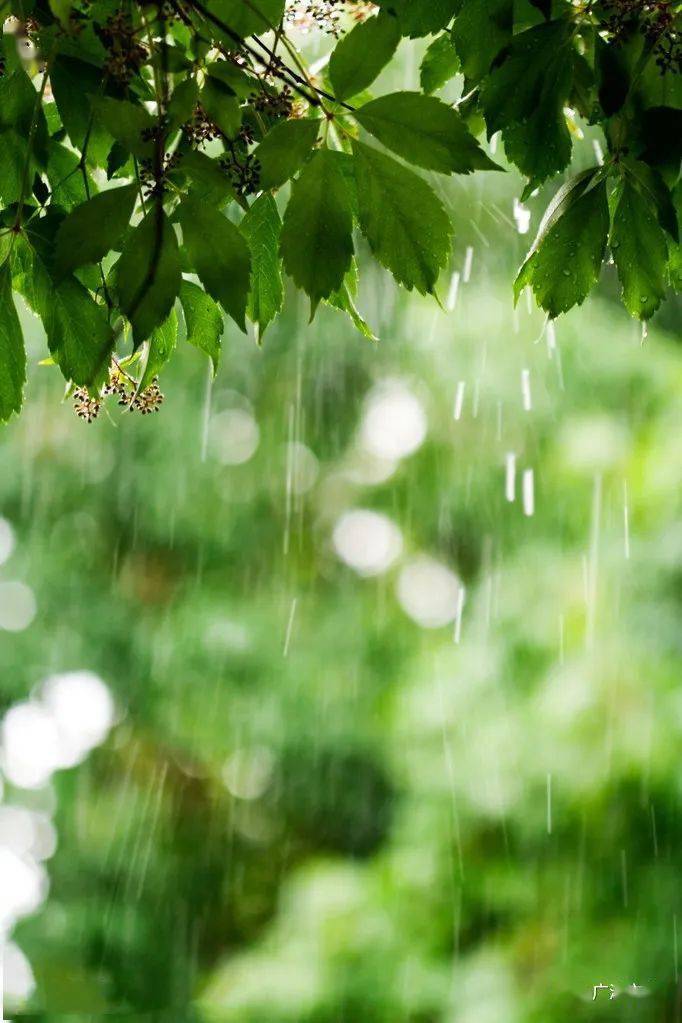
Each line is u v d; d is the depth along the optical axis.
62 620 8.06
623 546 6.22
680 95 1.74
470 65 1.74
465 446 7.20
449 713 6.48
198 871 8.80
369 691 7.83
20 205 1.64
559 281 1.71
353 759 8.53
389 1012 6.54
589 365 6.77
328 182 1.51
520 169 1.71
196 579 8.15
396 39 1.50
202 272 1.47
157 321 1.44
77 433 7.87
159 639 7.96
